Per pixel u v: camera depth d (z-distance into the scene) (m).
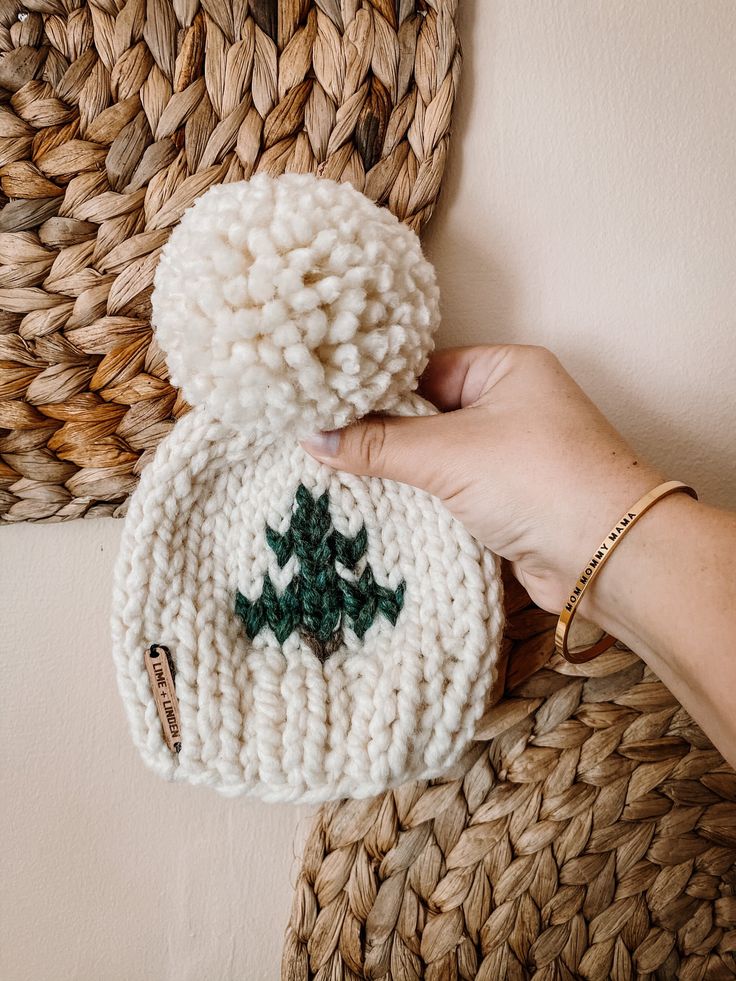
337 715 0.43
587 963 0.50
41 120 0.45
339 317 0.34
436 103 0.45
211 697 0.43
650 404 0.52
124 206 0.46
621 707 0.51
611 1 0.48
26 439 0.48
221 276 0.34
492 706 0.50
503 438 0.41
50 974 0.54
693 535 0.36
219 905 0.54
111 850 0.54
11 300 0.46
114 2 0.44
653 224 0.50
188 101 0.45
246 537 0.46
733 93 0.50
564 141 0.49
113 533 0.52
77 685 0.53
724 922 0.51
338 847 0.51
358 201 0.38
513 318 0.51
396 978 0.50
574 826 0.50
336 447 0.41
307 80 0.45
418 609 0.44
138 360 0.48
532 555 0.43
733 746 0.34
